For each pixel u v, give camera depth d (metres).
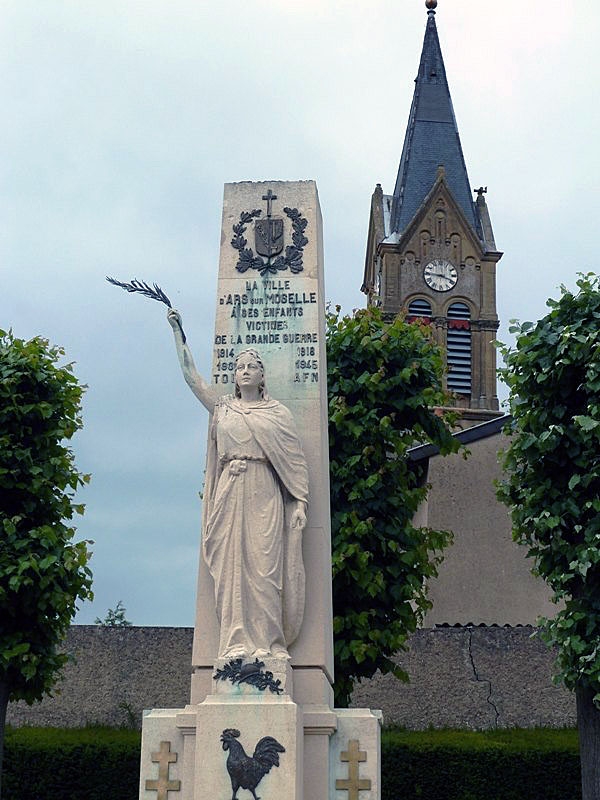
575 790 24.03
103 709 27.00
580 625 21.03
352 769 13.67
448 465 36.50
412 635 27.55
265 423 14.22
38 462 22.58
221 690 13.43
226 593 13.77
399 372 24.30
